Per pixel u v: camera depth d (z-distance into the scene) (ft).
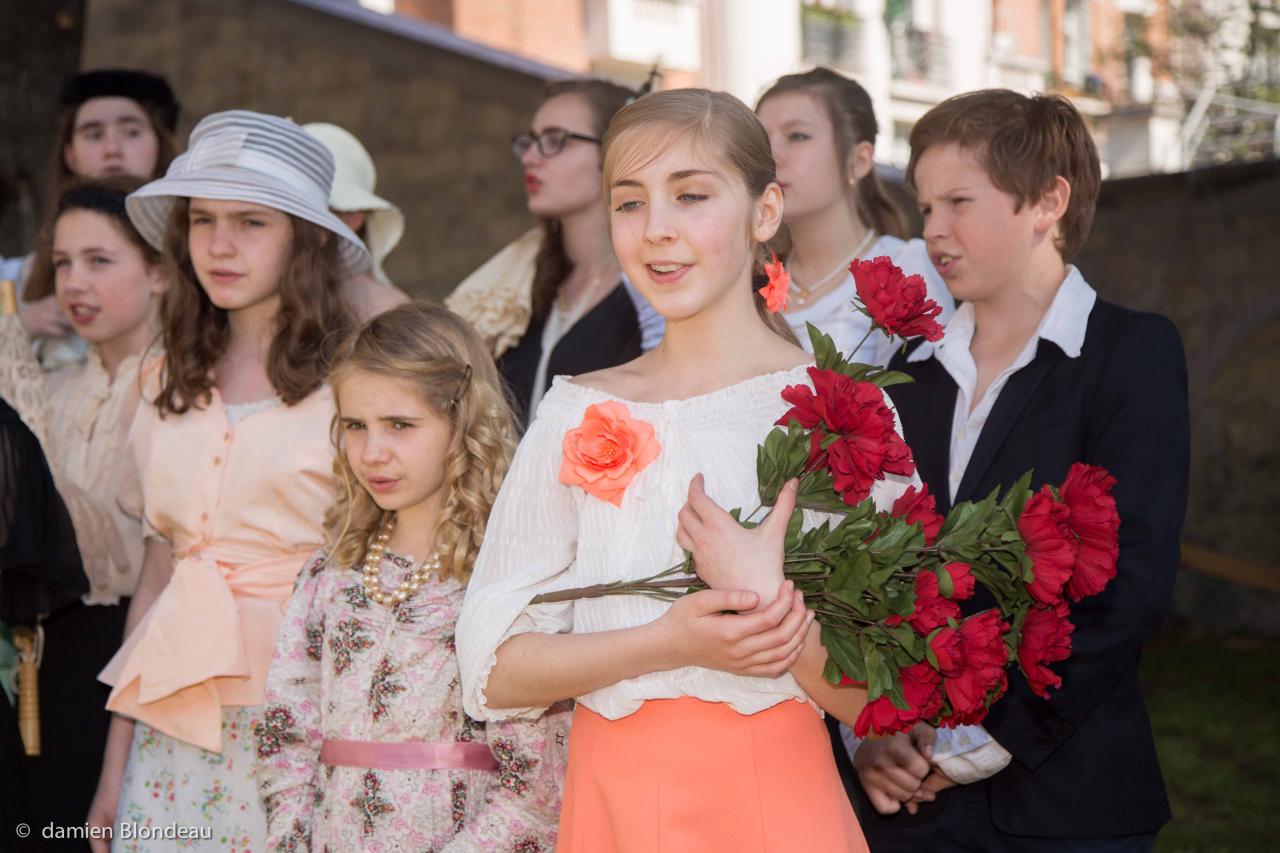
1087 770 8.27
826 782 7.07
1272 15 46.85
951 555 6.73
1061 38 67.31
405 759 8.66
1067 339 8.73
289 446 10.33
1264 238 30.68
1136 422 8.35
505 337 14.23
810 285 11.80
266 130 10.92
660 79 14.44
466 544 8.91
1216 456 31.60
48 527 10.89
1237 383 31.45
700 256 7.00
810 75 12.01
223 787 10.06
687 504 6.79
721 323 7.29
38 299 14.20
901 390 9.52
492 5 51.72
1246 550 31.48
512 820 8.18
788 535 6.72
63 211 12.50
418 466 8.90
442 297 34.99
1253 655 28.94
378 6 53.62
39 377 12.59
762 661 6.47
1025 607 6.93
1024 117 8.98
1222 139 46.50
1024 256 9.07
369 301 12.05
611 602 6.99
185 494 10.42
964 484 8.73
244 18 37.63
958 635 6.48
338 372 9.03
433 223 35.12
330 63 36.42
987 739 8.29
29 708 11.80
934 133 9.12
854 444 6.55
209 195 10.41
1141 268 31.83
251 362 10.92
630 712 6.95
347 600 8.99
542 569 7.27
